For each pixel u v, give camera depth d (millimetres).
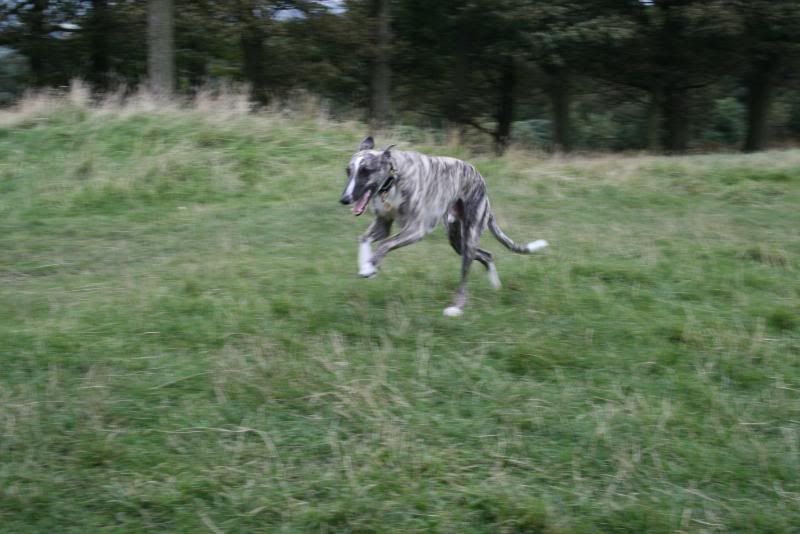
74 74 25109
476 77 27422
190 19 22453
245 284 7375
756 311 7031
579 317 6848
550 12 21922
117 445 4832
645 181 12391
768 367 6113
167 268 7977
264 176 11852
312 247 8812
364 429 5109
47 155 12008
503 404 5469
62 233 9289
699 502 4637
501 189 11750
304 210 10328
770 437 5301
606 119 35719
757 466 4953
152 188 11055
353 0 23047
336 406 5301
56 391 5344
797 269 8281
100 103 14094
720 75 25906
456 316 6762
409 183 6328
